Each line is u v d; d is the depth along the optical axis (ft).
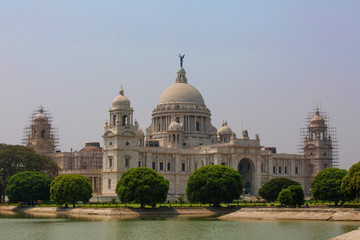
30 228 522.47
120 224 551.59
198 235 474.49
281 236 461.78
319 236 455.63
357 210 569.64
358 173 570.05
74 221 582.35
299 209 601.62
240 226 532.32
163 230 506.07
